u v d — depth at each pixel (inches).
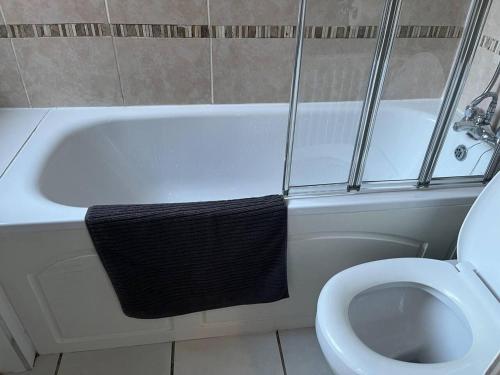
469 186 49.1
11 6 52.7
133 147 65.3
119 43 57.7
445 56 52.7
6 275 43.6
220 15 57.0
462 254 43.5
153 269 45.5
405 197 46.7
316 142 45.7
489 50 52.6
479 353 34.9
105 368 51.7
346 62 43.9
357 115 45.8
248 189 71.5
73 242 42.4
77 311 48.7
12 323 47.2
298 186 46.5
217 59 61.0
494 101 52.4
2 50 55.9
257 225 44.3
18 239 41.0
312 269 50.6
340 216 46.0
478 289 39.9
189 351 54.0
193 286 48.1
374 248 50.4
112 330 51.9
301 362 53.2
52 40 56.2
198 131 66.1
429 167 48.2
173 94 63.8
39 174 49.0
